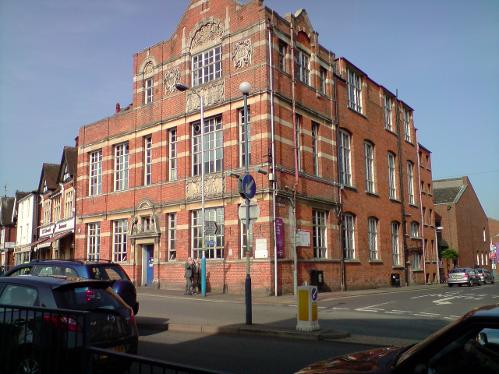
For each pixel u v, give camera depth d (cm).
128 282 1174
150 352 920
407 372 357
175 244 2564
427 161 4403
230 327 1146
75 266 1119
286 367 790
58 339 559
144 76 2902
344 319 1366
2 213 6078
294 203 2298
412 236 3781
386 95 3622
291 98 2422
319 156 2619
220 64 2509
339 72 2989
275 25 2397
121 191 2925
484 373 340
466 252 5519
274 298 1984
